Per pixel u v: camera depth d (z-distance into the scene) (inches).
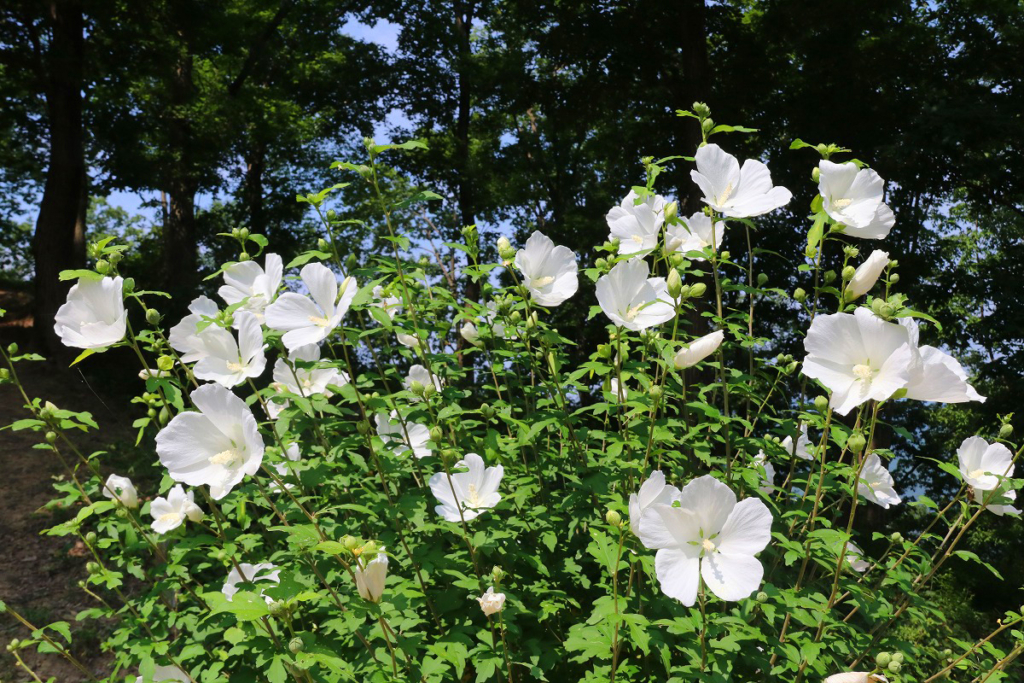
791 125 541.3
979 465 115.2
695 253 105.7
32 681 209.3
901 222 491.5
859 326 75.6
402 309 129.0
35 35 470.6
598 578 119.7
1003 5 514.9
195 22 500.7
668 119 581.3
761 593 93.7
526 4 565.9
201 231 674.2
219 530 110.8
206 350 106.0
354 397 106.0
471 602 106.6
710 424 114.6
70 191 479.5
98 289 97.7
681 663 101.7
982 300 484.1
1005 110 462.6
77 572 265.4
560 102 632.4
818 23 499.5
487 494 106.3
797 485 162.1
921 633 199.0
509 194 640.4
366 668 92.7
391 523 117.6
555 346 129.7
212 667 101.3
